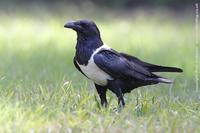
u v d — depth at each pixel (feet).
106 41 84.02
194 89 48.52
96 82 38.32
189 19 113.29
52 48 74.13
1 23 94.68
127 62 38.01
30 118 33.73
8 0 115.96
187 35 91.91
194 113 37.63
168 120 34.99
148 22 107.45
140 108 37.88
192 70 60.08
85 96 38.40
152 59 69.87
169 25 105.19
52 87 43.39
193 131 33.19
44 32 89.35
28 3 117.91
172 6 122.42
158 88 48.16
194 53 67.87
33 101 37.45
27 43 78.13
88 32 37.91
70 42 81.20
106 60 37.37
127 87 38.55
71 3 122.52
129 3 124.77
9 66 58.08
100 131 32.71
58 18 104.12
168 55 73.20
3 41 79.20
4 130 31.86
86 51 37.73
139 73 38.22
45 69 56.59
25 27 93.15
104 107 37.50
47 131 32.17
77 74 53.26
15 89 41.14
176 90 48.57
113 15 116.57
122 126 33.58
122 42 83.46
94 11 115.24
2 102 36.27
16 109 34.65
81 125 33.55
